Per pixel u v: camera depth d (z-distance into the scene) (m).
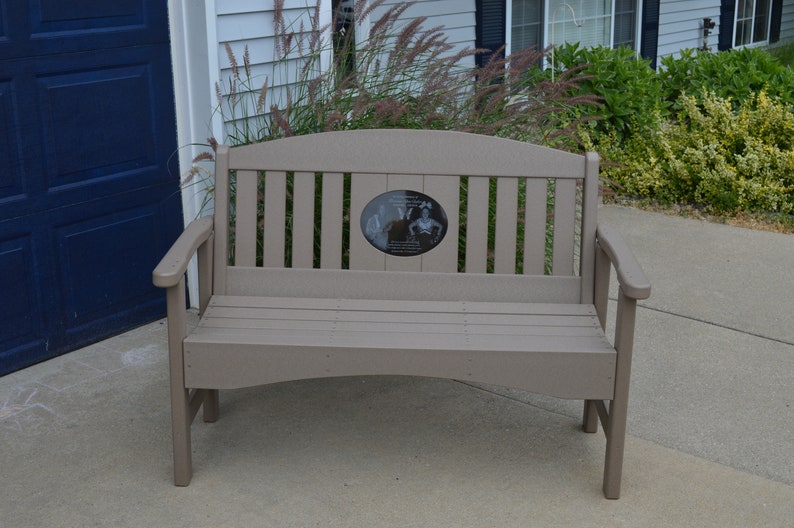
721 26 10.02
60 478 2.82
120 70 3.66
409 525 2.60
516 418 3.26
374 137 3.02
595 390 2.63
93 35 3.53
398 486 2.80
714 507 2.71
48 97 3.43
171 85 3.87
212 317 2.83
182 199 4.02
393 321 2.84
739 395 3.49
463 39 6.36
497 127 3.69
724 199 5.94
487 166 3.01
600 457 2.99
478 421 3.23
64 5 3.42
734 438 3.15
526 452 3.02
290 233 3.66
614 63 6.77
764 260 5.11
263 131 3.87
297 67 4.04
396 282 3.01
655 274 4.87
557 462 2.96
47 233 3.54
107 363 3.64
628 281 2.49
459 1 6.24
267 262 3.06
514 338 2.71
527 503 2.72
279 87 4.07
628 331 2.57
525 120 3.97
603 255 2.93
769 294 4.59
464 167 3.01
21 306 3.51
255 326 2.77
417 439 3.10
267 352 2.62
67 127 3.52
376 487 2.79
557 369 2.62
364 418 3.24
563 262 3.03
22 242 3.46
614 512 2.68
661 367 3.73
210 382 2.66
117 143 3.71
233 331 2.73
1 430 3.11
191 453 2.93
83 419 3.20
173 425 2.72
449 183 3.02
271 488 2.78
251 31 3.98
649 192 6.45
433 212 3.03
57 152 3.50
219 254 3.01
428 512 2.66
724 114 6.29
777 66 7.35
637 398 3.45
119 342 3.83
